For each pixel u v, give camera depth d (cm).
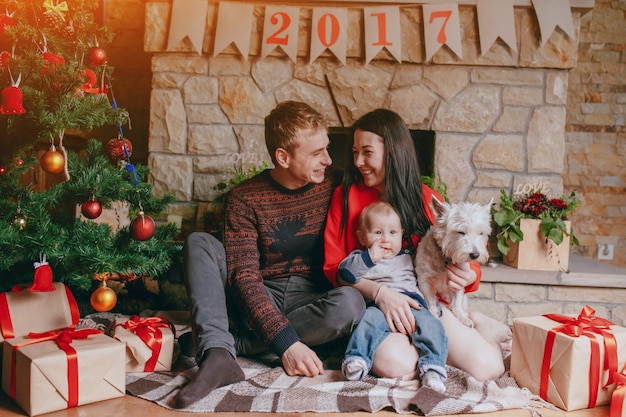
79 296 248
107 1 365
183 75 304
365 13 293
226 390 167
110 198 211
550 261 274
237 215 195
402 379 177
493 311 275
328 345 210
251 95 304
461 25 295
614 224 390
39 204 204
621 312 273
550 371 168
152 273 217
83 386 159
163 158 308
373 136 195
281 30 296
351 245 198
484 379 184
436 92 300
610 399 168
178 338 202
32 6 187
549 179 301
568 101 387
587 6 290
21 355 155
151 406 161
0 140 208
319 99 305
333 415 158
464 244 173
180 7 296
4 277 209
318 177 196
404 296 182
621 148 387
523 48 295
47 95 187
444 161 302
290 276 204
